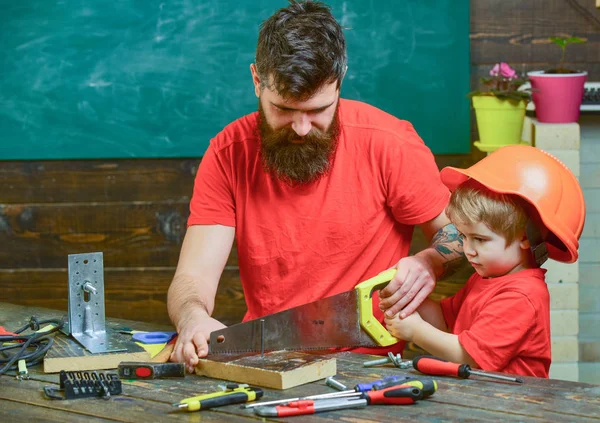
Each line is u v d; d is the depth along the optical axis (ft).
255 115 8.20
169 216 14.61
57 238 14.70
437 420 5.49
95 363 6.61
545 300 7.18
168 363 6.45
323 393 6.06
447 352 7.09
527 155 7.31
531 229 7.17
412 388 5.74
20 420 5.67
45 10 13.88
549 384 6.11
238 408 5.77
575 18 13.74
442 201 8.05
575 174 11.50
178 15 13.83
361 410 5.68
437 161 14.15
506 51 13.88
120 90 14.12
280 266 8.08
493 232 7.16
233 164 8.07
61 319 7.81
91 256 7.16
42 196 14.61
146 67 14.02
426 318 8.05
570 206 7.22
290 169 7.61
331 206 7.97
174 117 14.19
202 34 13.88
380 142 7.93
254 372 6.23
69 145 14.30
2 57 14.03
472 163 14.05
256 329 6.82
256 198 8.05
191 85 14.07
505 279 7.30
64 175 14.53
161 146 14.29
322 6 7.16
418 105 13.89
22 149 14.33
